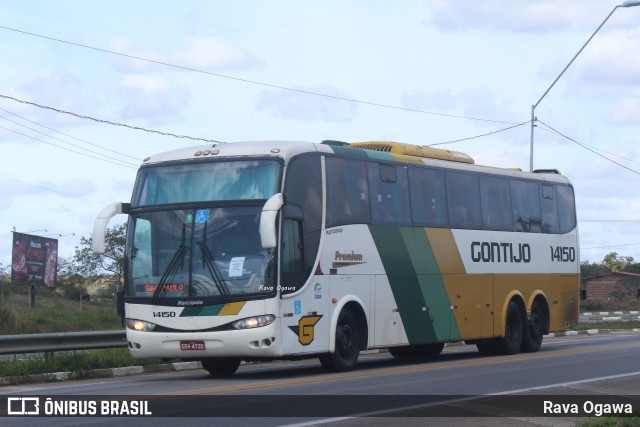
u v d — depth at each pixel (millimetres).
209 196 19141
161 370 23547
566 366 21750
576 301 30375
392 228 22250
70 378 21016
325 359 20281
